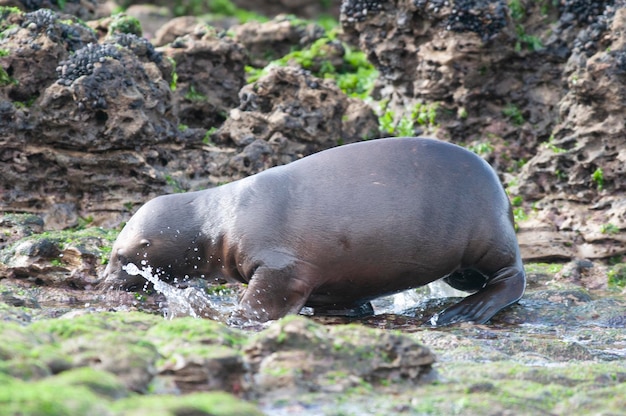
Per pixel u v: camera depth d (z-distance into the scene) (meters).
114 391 10.14
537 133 26.39
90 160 23.30
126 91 23.31
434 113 26.88
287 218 17.47
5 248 20.52
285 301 17.30
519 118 26.70
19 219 21.83
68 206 23.30
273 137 24.95
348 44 33.03
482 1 25.95
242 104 25.80
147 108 23.89
